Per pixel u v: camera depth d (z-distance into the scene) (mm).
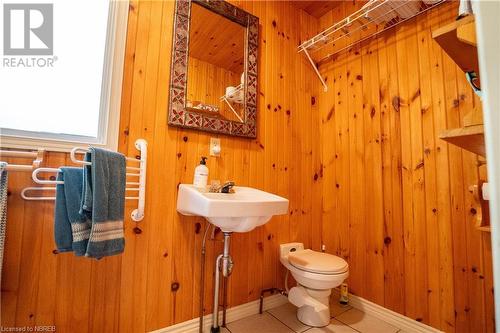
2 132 1036
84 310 1137
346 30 1819
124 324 1220
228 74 1635
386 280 1650
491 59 346
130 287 1245
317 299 1532
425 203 1504
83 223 999
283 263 1695
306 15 2156
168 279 1352
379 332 1479
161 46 1403
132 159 1224
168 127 1401
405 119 1632
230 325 1511
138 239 1279
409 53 1640
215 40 1595
